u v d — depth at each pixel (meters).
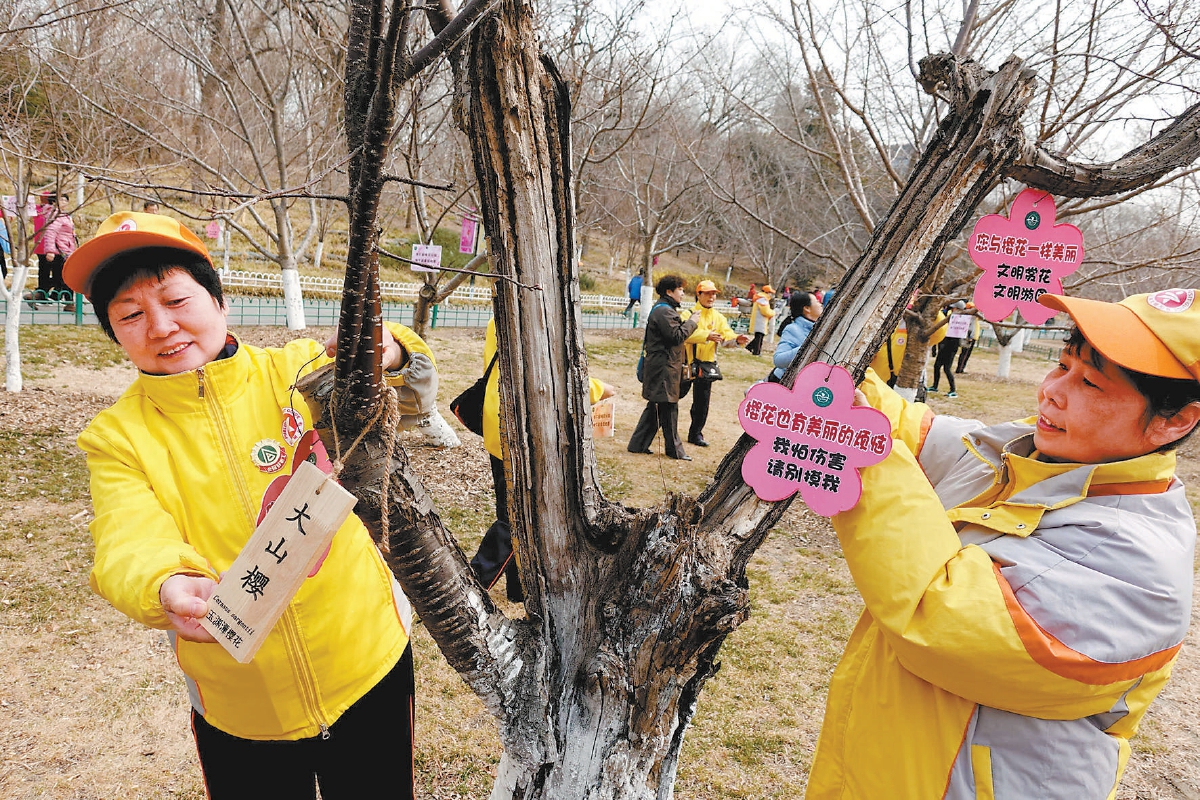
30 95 6.97
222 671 1.59
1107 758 1.36
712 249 20.27
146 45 7.94
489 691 1.63
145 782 2.62
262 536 1.26
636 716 1.56
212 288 1.59
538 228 1.42
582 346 1.54
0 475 4.93
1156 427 1.30
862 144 7.15
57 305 10.38
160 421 1.56
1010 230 1.92
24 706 2.92
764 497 1.47
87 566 3.98
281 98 8.34
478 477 5.87
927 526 1.32
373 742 1.77
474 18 1.17
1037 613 1.23
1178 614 1.26
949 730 1.37
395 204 9.36
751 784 2.86
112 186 1.41
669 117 8.44
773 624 4.10
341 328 1.19
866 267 1.50
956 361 18.03
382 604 1.76
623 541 1.63
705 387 7.63
